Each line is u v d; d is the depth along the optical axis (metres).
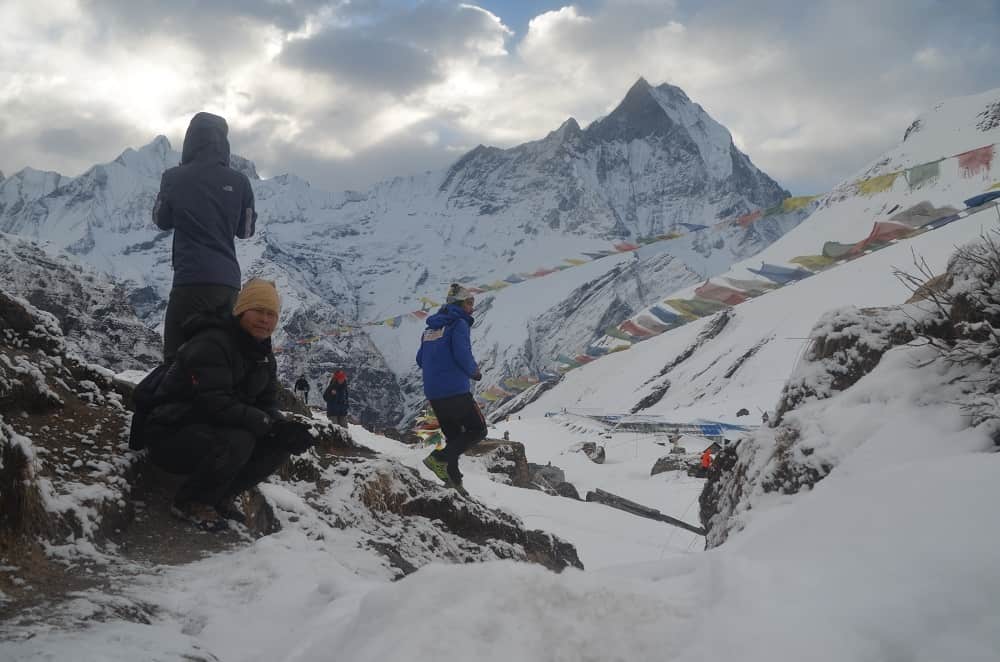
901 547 2.42
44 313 5.15
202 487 4.33
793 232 84.38
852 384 5.65
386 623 2.08
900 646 1.95
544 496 15.92
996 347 4.59
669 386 124.81
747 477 5.60
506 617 2.02
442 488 7.02
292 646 2.74
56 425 4.48
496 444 18.67
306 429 4.61
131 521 4.11
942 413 4.48
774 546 3.01
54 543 3.45
